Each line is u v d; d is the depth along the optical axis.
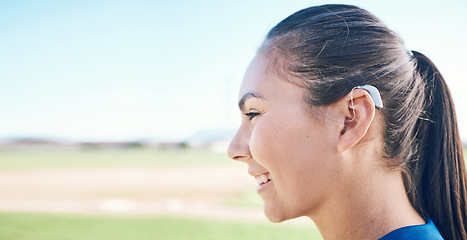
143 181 23.02
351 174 1.02
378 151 1.04
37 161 42.28
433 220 1.22
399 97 1.06
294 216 1.07
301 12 1.14
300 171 1.02
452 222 1.21
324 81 1.00
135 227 9.53
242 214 11.44
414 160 1.16
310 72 1.02
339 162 1.01
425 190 1.23
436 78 1.24
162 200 15.46
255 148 1.04
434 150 1.22
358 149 1.02
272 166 1.03
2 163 38.16
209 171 29.47
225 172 28.48
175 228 9.41
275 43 1.10
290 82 1.04
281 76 1.05
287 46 1.07
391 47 1.08
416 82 1.13
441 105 1.23
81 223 10.05
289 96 1.03
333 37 1.04
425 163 1.23
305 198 1.03
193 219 10.56
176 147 83.38
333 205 1.04
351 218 1.03
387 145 1.05
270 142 1.02
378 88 1.03
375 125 1.04
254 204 13.86
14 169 31.16
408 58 1.15
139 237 8.47
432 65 1.24
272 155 1.02
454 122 1.23
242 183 21.59
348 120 1.00
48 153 60.88
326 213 1.05
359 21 1.09
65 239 8.23
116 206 13.47
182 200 15.41
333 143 1.01
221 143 82.94
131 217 10.96
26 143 89.75
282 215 1.09
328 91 1.00
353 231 1.04
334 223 1.05
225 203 14.22
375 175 1.03
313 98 1.01
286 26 1.11
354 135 0.98
